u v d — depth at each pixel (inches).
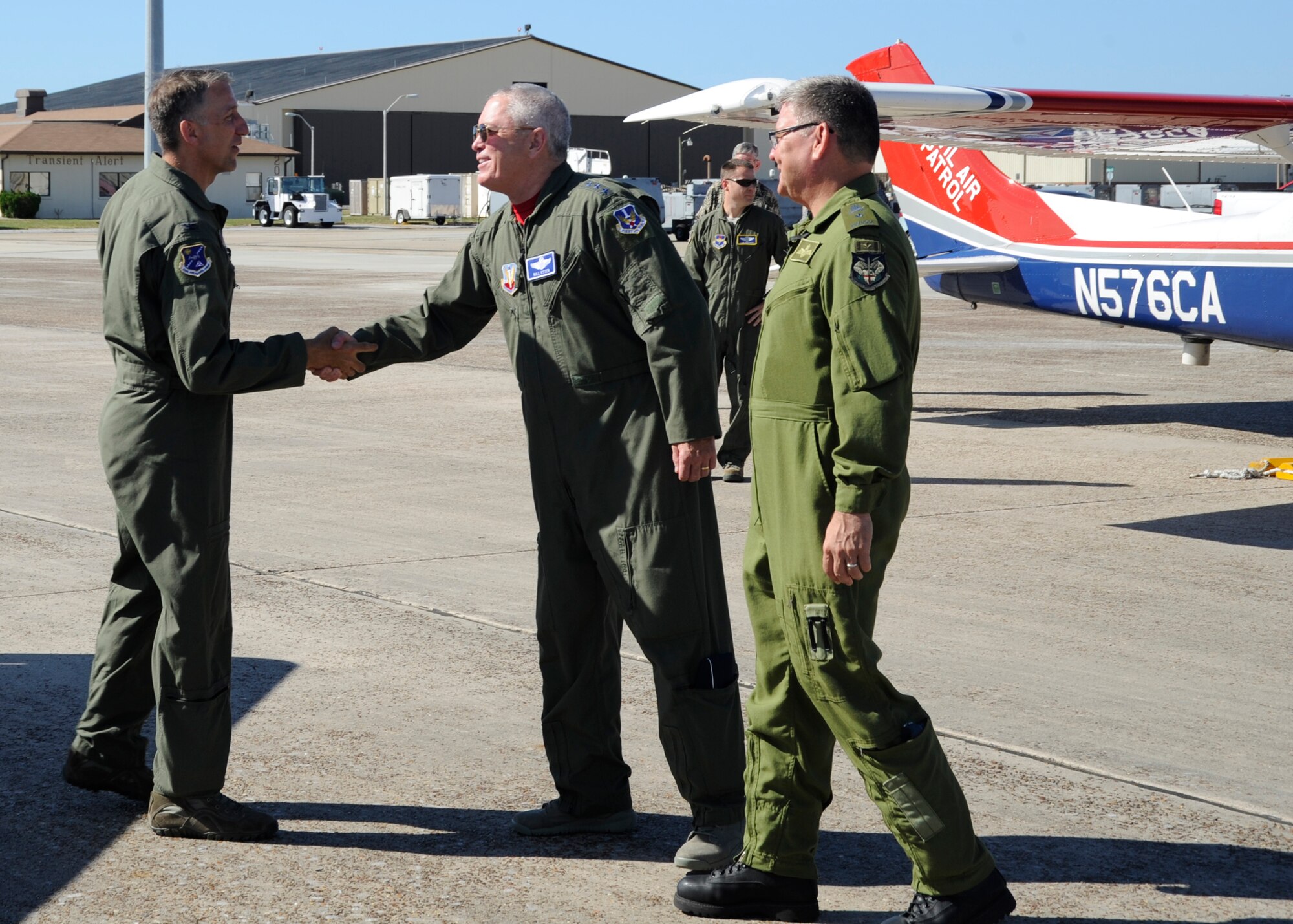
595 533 126.6
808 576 107.4
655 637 125.3
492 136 124.5
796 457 107.1
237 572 233.9
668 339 120.3
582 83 3710.6
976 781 146.8
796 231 108.7
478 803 140.6
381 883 123.0
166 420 125.3
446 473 326.6
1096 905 119.1
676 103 327.9
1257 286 393.4
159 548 126.2
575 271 123.0
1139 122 386.3
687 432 120.8
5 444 359.6
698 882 117.0
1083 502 298.8
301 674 180.2
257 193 3048.7
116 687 138.2
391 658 187.5
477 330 140.6
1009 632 202.5
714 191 307.6
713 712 125.0
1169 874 125.2
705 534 127.7
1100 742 158.6
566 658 131.5
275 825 132.4
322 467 332.2
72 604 212.7
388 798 141.6
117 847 130.2
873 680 108.0
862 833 134.7
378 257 1408.7
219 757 131.0
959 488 314.7
